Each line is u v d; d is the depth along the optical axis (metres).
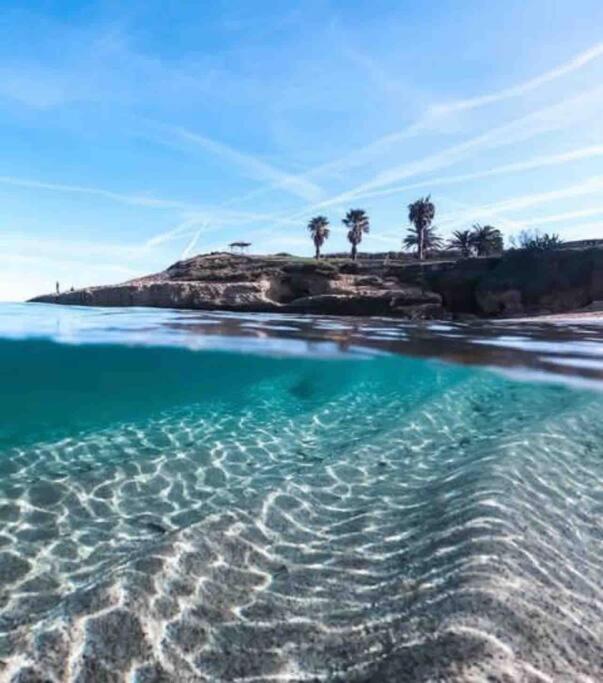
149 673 2.52
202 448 6.89
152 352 14.54
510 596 2.93
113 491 5.36
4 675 2.48
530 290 43.06
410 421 7.82
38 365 13.05
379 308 43.59
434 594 3.07
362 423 8.15
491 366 12.02
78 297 60.59
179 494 5.32
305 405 9.40
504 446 6.23
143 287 54.59
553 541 3.82
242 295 50.12
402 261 61.91
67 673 2.49
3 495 5.19
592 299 41.25
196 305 50.44
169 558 3.61
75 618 2.90
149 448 6.88
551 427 7.06
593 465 5.73
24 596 3.41
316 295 48.78
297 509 4.70
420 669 2.33
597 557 3.67
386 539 4.08
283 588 3.34
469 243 62.84
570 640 2.58
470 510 4.32
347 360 13.42
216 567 3.57
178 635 2.81
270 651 2.69
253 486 5.53
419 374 11.71
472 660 2.34
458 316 44.91
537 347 15.48
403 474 5.72
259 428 7.90
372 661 2.50
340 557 3.79
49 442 7.12
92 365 13.16
